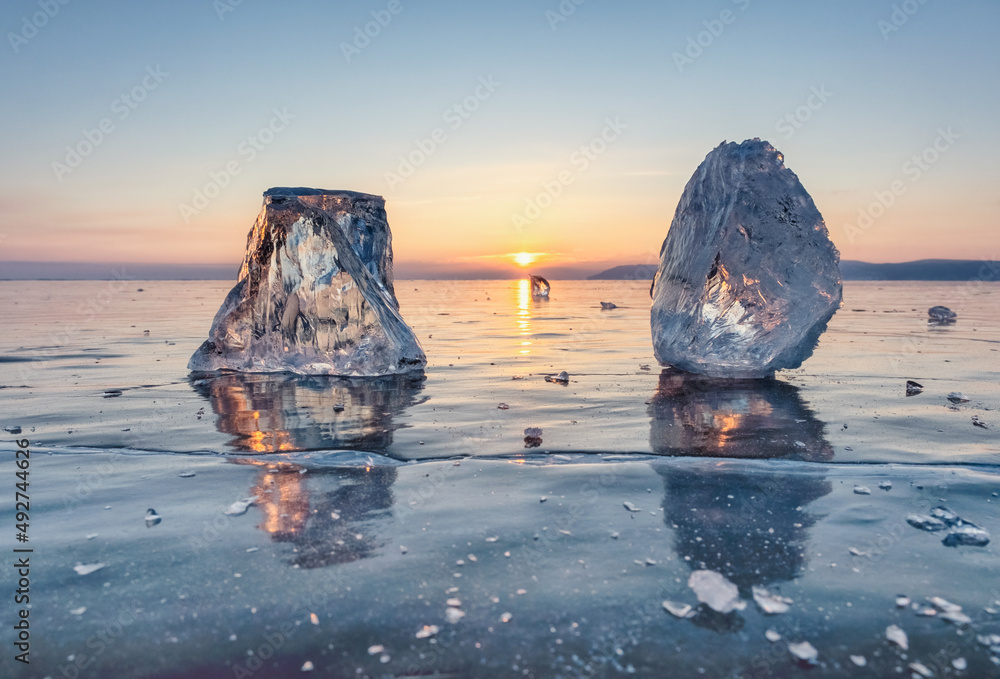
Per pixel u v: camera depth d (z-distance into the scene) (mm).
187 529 2838
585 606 2182
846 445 4125
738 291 6551
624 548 2619
